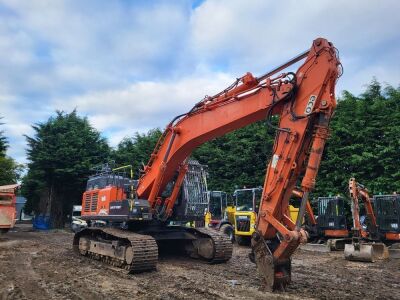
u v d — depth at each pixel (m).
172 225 12.76
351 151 23.05
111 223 12.61
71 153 32.91
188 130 10.52
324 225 19.72
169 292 7.91
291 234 7.24
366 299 7.55
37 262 12.03
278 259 7.55
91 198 13.73
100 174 14.09
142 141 35.75
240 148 30.02
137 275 9.90
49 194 33.84
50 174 33.25
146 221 11.83
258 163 29.36
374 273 11.22
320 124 7.46
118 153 35.84
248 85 8.87
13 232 26.92
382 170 22.09
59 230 29.72
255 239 7.81
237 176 30.30
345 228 19.36
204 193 12.88
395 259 14.88
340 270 11.63
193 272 10.35
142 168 12.67
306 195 7.32
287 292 7.78
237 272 10.28
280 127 8.03
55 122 34.31
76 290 8.14
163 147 11.38
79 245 13.74
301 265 12.64
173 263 11.86
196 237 12.39
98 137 35.69
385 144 22.20
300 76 7.90
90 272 10.28
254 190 19.31
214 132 9.82
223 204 23.34
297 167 7.81
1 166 32.88
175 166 11.33
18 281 9.08
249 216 18.97
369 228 17.78
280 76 8.23
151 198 11.51
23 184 34.47
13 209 21.33
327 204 19.86
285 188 7.73
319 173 24.34
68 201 35.19
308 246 18.45
